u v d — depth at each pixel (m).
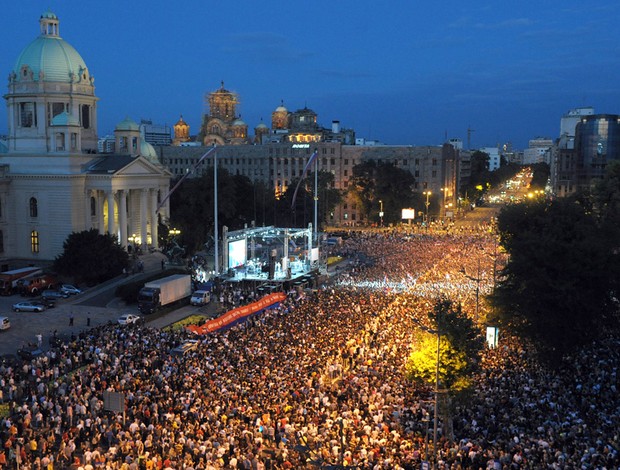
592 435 37.88
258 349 56.72
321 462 29.52
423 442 39.34
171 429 40.31
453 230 168.25
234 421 41.22
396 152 199.75
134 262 108.25
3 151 126.50
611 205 87.50
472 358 48.44
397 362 53.91
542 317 55.94
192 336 63.94
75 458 39.19
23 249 112.00
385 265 107.00
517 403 44.06
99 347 58.31
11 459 37.75
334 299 79.69
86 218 112.06
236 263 102.12
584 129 192.62
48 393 48.38
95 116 126.62
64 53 120.50
